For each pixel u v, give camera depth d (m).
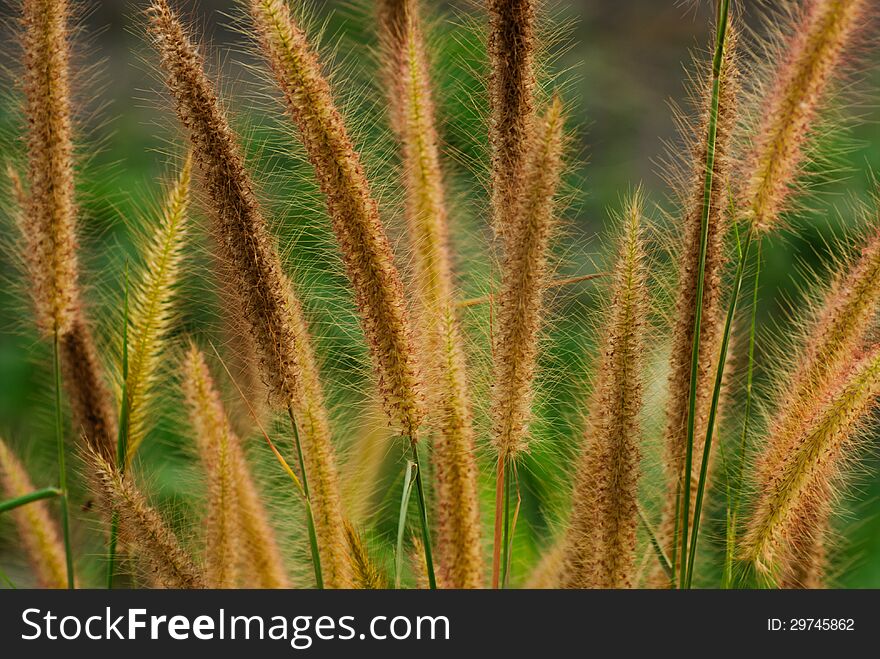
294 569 1.22
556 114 1.14
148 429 1.20
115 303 1.21
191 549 1.19
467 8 1.22
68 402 1.20
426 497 1.20
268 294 1.15
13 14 1.17
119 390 1.20
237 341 1.19
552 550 1.21
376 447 1.22
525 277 1.15
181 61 1.14
